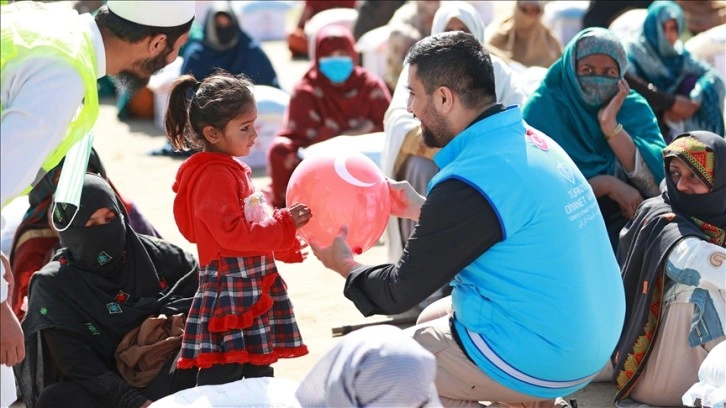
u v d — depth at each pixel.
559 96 12.48
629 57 17.06
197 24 26.22
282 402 7.87
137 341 9.69
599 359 8.31
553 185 7.97
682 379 9.96
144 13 7.60
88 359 9.45
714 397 8.70
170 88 9.16
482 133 8.04
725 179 10.00
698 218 10.11
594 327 8.12
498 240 7.88
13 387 8.25
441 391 8.44
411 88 8.20
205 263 8.93
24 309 11.34
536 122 12.48
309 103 18.73
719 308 9.78
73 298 9.61
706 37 20.41
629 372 10.18
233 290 8.84
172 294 10.02
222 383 8.87
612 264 8.40
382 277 8.17
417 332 8.52
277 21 33.56
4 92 7.02
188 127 9.07
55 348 9.46
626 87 12.14
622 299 8.48
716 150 9.95
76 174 8.28
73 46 7.15
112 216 9.60
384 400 6.24
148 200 18.41
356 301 8.36
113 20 7.62
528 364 8.08
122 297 9.82
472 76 8.02
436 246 7.86
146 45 7.75
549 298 7.94
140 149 22.44
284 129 18.73
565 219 7.97
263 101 20.95
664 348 10.00
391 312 8.24
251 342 8.95
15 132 6.82
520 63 20.30
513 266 7.95
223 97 8.70
